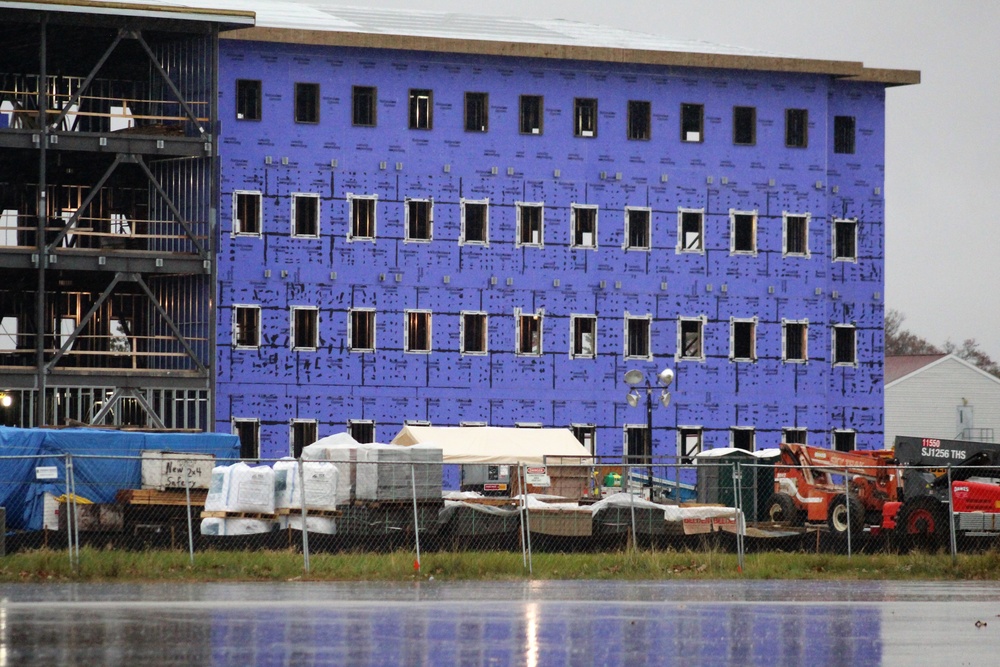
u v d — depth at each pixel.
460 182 78.62
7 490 50.84
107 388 67.62
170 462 53.66
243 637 27.14
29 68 75.31
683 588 38.09
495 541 48.50
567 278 80.00
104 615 30.03
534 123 80.00
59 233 67.44
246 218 75.75
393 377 77.38
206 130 70.69
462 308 78.50
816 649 26.91
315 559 40.78
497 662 24.98
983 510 51.81
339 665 24.34
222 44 75.62
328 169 76.81
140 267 68.62
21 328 74.38
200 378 69.25
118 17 68.12
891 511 54.34
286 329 75.88
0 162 71.12
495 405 78.75
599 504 50.31
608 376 80.38
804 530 55.16
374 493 51.03
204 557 40.62
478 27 86.88
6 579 37.28
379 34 77.00
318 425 76.12
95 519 48.31
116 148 68.38
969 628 29.92
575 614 31.59
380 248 77.44
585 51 79.62
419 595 35.16
